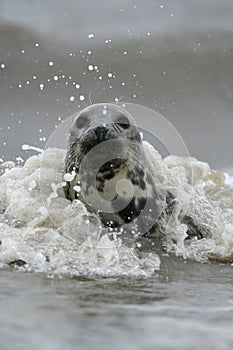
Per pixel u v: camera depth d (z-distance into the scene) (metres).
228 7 67.94
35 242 23.30
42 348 12.84
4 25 64.75
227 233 25.50
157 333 14.41
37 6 68.44
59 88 57.94
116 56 62.47
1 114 54.38
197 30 65.81
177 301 18.08
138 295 18.53
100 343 13.32
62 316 15.41
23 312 15.64
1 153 44.06
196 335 14.48
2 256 22.17
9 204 26.47
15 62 61.38
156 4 69.19
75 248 22.95
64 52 62.69
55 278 20.30
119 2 68.88
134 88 59.09
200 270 22.84
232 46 64.25
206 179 32.34
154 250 24.58
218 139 53.75
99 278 20.64
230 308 17.47
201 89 60.75
